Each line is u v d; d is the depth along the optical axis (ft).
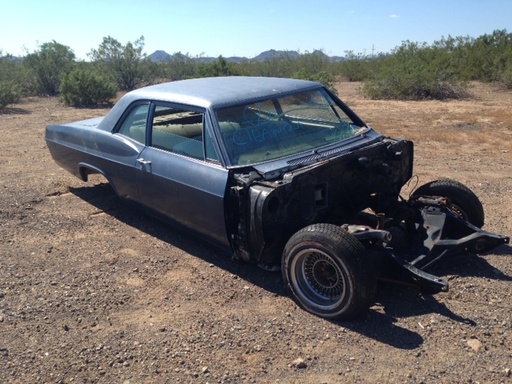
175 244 19.90
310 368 12.69
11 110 58.39
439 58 80.79
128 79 88.48
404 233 17.24
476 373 12.25
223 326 14.51
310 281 14.98
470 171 28.37
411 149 18.88
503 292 15.62
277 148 17.13
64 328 14.64
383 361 12.80
